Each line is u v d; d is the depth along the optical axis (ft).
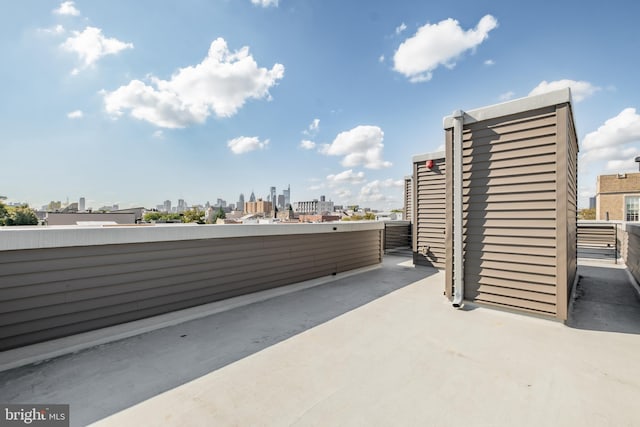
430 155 22.59
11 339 7.80
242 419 5.34
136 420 5.32
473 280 12.58
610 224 27.43
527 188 11.00
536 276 10.85
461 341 9.00
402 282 17.90
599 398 5.97
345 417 5.37
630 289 15.34
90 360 7.95
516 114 11.21
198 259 12.19
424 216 23.15
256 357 8.02
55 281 8.59
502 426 5.11
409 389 6.35
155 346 8.85
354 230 20.65
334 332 9.85
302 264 16.92
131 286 10.21
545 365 7.43
